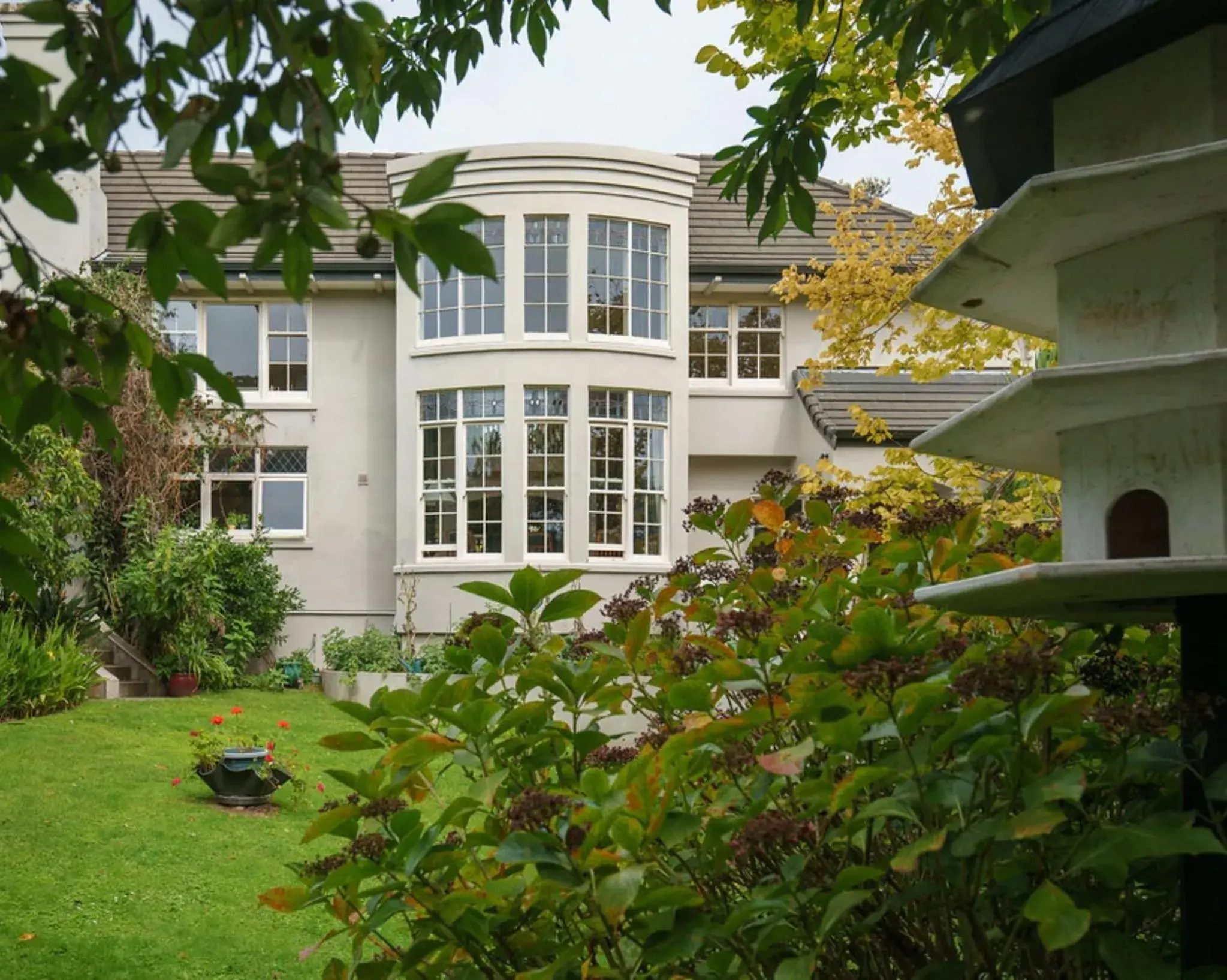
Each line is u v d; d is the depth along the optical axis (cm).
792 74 365
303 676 1783
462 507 1842
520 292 1842
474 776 267
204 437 1766
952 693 207
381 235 154
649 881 226
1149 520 222
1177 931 249
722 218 2011
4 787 970
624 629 303
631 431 1853
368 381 1945
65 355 200
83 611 1520
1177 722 215
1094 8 234
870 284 908
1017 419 223
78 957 654
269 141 165
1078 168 207
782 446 1983
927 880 220
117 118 169
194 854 855
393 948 243
